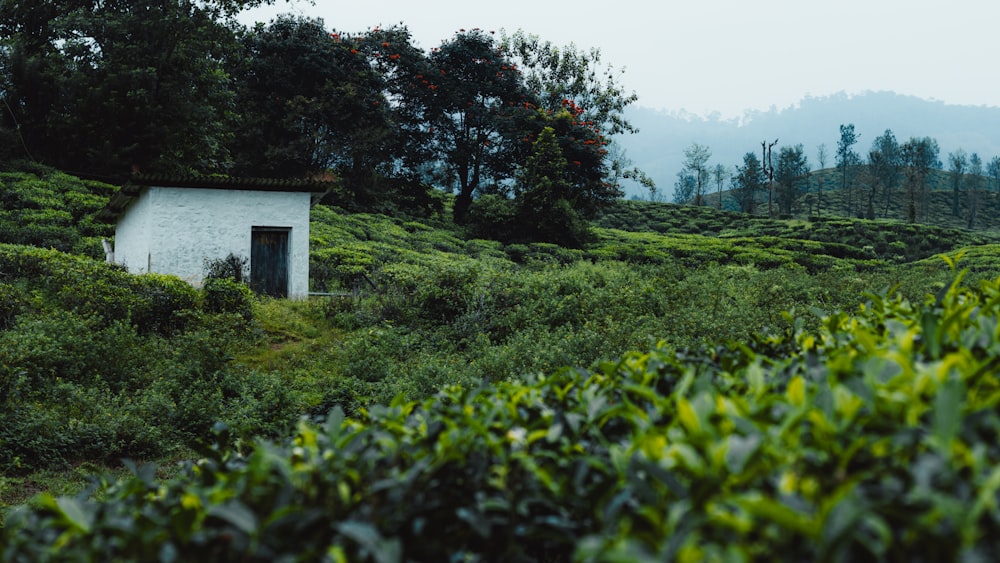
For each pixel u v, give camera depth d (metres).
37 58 33.03
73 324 11.30
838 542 1.18
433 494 1.92
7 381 8.80
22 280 13.49
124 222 21.27
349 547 1.69
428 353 13.08
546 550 2.27
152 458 8.43
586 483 1.98
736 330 11.62
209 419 9.23
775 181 139.75
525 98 51.25
